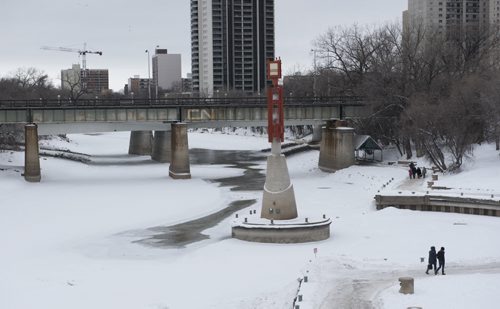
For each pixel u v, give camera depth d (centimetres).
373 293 3622
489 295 3456
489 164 8081
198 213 6762
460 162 8219
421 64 10481
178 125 9575
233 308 3519
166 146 12269
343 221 5994
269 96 5356
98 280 4112
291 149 14475
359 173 9006
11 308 3550
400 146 11162
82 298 3719
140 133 13962
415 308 3256
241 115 10044
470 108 8519
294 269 4272
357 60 12231
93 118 9544
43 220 6250
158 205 7156
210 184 9062
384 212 6372
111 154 14262
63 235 5628
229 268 4356
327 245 4975
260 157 13688
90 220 6297
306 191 8112
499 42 14862
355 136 10919
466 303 3325
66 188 8462
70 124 9625
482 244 4928
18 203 7150
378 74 10506
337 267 4272
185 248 5188
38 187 8531
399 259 4478
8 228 5853
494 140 9225
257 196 7919
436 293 3531
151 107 9700
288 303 3547
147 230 5912
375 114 10212
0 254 4894
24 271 4353
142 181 9294
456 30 12825
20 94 18488
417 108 8894
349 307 3375
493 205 6181
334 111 10231
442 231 5459
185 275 4212
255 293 3772
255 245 5059
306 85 17238
